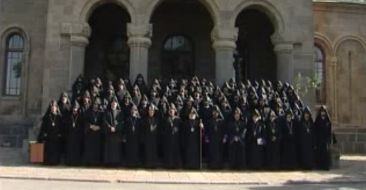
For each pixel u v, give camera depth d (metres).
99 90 17.81
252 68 24.61
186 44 24.66
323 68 27.61
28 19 25.05
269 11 21.25
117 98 17.31
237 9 20.88
